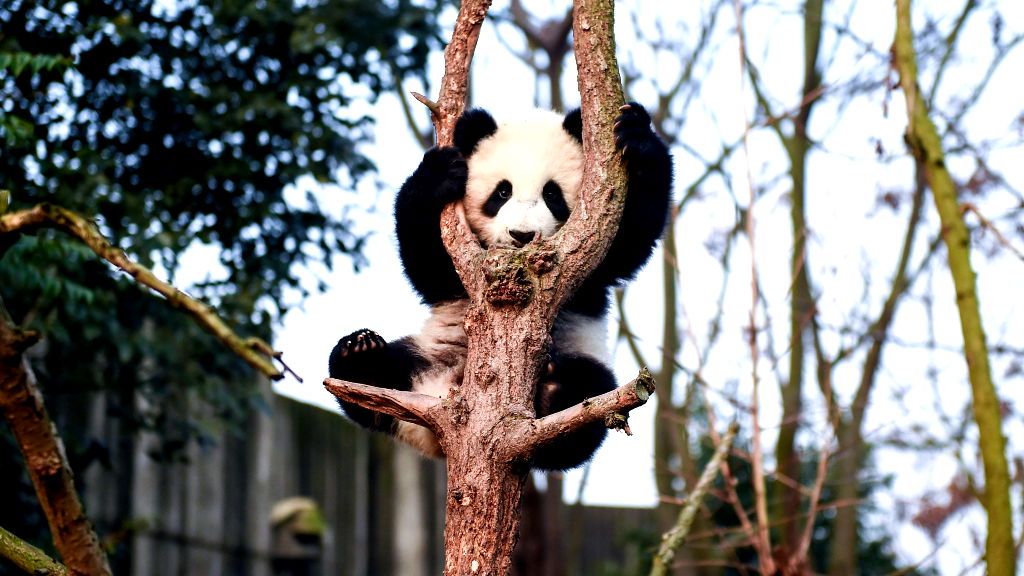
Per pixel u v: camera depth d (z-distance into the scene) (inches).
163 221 321.1
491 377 153.3
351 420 243.0
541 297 158.1
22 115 288.7
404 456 527.2
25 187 283.4
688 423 299.1
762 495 265.7
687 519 220.4
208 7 333.1
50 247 251.4
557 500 532.1
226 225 334.0
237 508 451.2
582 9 172.2
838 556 418.3
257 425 464.1
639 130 214.5
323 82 341.4
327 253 346.6
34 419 113.9
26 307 292.5
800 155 428.1
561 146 246.8
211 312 100.2
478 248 172.7
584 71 171.0
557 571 517.7
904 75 227.0
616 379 244.4
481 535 146.5
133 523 364.5
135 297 319.0
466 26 178.1
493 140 248.7
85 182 289.4
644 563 529.3
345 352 227.1
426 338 250.4
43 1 298.4
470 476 148.1
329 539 492.1
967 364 207.5
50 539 298.7
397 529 520.4
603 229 163.9
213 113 327.3
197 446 436.8
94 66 308.2
